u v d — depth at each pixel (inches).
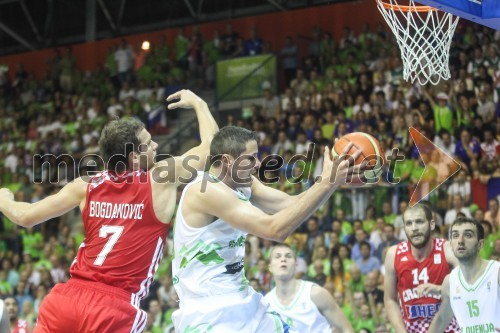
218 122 656.4
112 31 840.3
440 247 247.6
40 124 746.2
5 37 885.8
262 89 663.8
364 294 421.4
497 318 223.9
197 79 711.1
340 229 465.1
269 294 252.8
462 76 535.2
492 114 510.3
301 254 462.9
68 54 813.2
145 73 743.7
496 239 414.0
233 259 164.7
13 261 556.1
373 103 558.3
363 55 628.7
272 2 729.0
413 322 252.2
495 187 457.1
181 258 164.2
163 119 689.0
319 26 697.6
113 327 160.2
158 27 817.5
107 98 751.7
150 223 165.6
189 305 163.5
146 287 167.0
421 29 280.7
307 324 246.1
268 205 180.2
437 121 508.7
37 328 164.4
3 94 813.2
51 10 856.3
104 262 164.1
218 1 784.3
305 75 648.4
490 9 241.9
